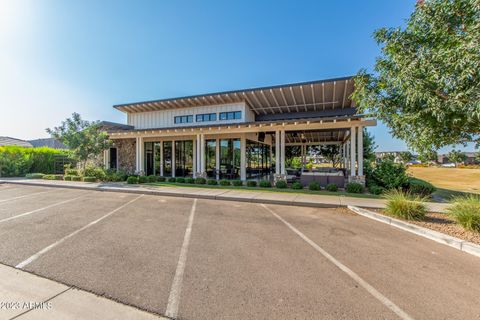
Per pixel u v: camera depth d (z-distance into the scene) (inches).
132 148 677.9
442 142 177.6
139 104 665.0
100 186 437.1
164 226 198.2
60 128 517.7
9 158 658.8
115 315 81.6
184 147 635.5
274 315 82.0
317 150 970.1
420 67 152.1
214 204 295.0
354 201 290.7
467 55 124.5
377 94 200.4
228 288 100.6
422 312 84.7
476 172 979.3
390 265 124.7
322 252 142.3
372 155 759.7
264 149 732.0
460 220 175.0
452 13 149.4
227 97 587.5
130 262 127.0
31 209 263.3
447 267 122.6
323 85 503.5
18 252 140.1
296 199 304.8
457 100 136.7
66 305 87.5
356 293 97.2
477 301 91.8
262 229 190.5
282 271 117.2
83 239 164.2
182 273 114.5
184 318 80.4
